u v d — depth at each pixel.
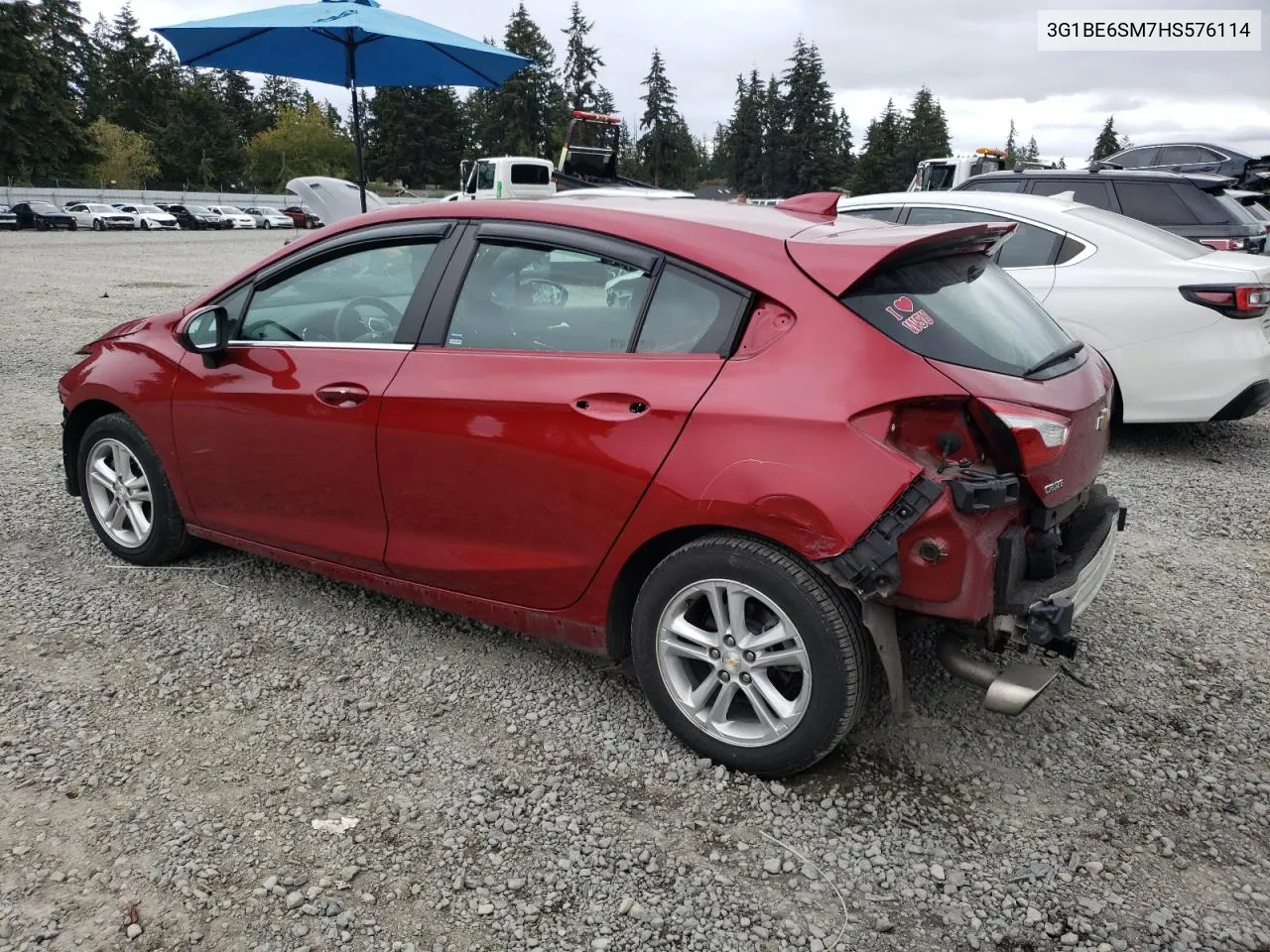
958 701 3.42
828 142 91.44
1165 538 5.14
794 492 2.62
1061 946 2.34
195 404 3.94
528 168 22.73
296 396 3.61
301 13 7.84
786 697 2.95
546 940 2.34
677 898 2.48
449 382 3.25
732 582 2.80
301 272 3.76
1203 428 7.66
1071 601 2.71
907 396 2.58
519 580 3.23
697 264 2.93
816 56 89.81
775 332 2.78
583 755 3.08
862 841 2.70
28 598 4.07
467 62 8.80
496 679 3.53
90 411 4.55
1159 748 3.17
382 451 3.41
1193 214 8.38
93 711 3.25
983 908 2.46
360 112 8.69
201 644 3.74
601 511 2.97
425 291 3.42
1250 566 4.76
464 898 2.47
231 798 2.82
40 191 61.09
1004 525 2.69
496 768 3.01
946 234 2.88
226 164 100.44
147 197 67.19
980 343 2.79
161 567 4.43
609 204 3.33
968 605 2.62
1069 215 6.73
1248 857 2.66
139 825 2.69
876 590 2.58
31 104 73.62
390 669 3.59
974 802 2.88
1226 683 3.60
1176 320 6.27
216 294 4.02
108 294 15.85
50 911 2.37
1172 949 2.33
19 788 2.83
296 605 4.09
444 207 3.50
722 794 2.89
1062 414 2.74
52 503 5.27
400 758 3.05
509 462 3.13
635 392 2.89
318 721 3.24
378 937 2.33
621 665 3.50
